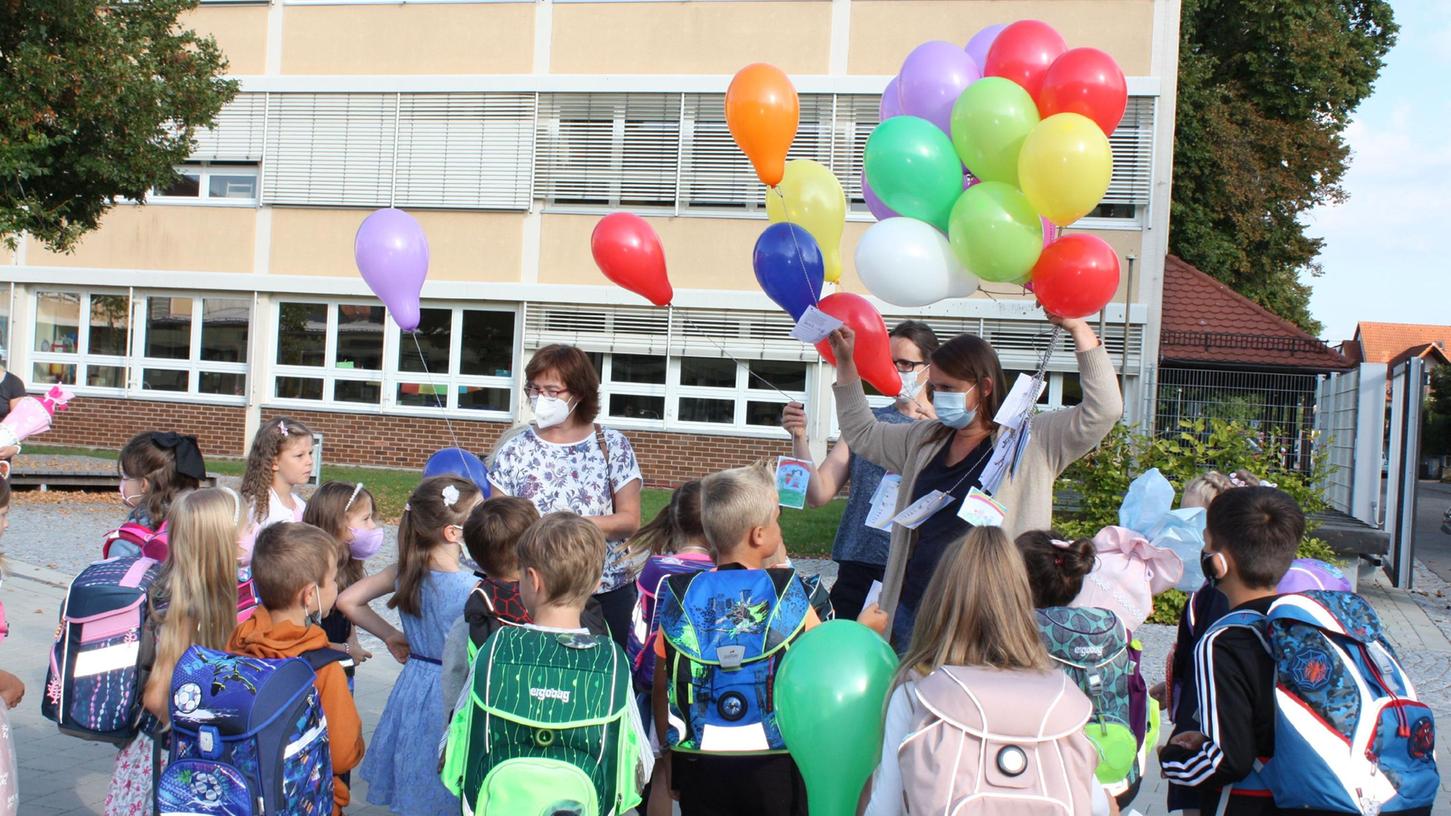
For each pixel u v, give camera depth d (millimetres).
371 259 4891
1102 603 3354
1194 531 3646
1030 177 3695
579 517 3160
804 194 4805
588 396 4430
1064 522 9742
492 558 3469
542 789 2811
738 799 3201
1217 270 22578
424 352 18750
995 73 4234
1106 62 3906
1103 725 2938
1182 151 21781
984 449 3652
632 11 17859
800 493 4164
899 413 4738
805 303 4457
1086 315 3719
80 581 3533
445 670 3580
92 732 3447
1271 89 23734
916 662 2602
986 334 16516
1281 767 2697
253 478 4652
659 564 3773
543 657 2953
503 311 18469
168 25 14773
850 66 17109
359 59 18734
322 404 18953
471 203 18344
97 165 13656
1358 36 24609
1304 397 15227
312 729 3029
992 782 2369
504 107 18234
